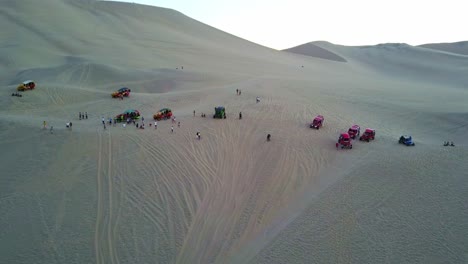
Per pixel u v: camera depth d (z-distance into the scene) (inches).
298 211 908.0
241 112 1756.9
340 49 6215.6
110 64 2783.0
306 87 2568.9
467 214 863.1
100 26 4340.6
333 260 725.9
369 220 855.7
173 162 1138.7
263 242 791.1
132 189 971.9
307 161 1205.7
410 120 1891.0
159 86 2379.4
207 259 737.0
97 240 777.6
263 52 5113.2
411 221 847.1
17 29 3518.7
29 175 1013.2
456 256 729.0
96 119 1582.2
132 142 1268.5
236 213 895.1
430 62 4906.5
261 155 1238.3
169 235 804.0
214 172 1096.8
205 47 4328.3
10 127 1323.8
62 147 1181.7
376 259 725.3
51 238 778.8
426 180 1039.6
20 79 2214.6
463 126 1756.9
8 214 848.9
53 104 1764.3
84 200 912.9
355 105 2121.1
